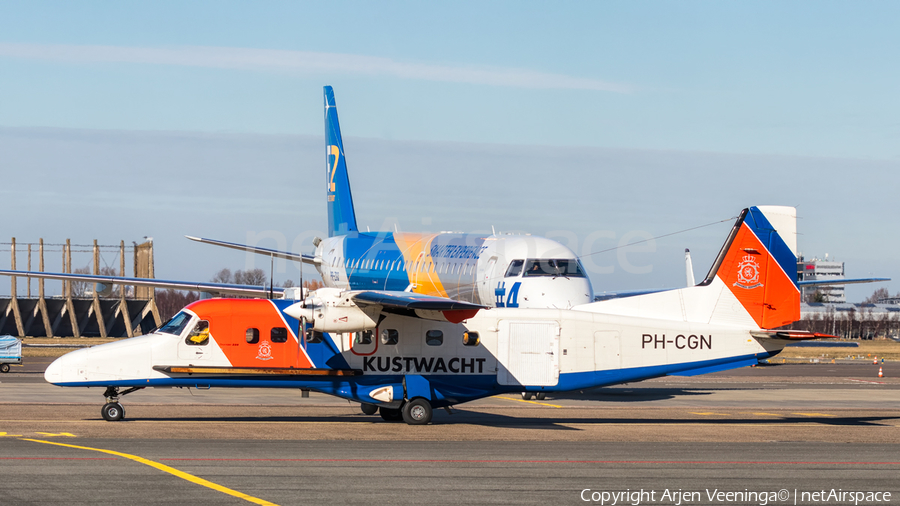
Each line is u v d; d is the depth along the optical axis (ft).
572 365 212.64
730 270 220.02
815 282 353.72
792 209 222.89
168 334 202.90
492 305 269.03
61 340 649.61
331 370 204.85
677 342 215.72
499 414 233.55
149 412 220.43
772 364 509.76
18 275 357.82
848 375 414.21
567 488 129.39
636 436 190.70
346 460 149.28
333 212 444.96
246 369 202.59
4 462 140.15
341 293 195.00
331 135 442.09
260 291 377.30
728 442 183.83
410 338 207.72
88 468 136.36
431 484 130.21
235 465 141.90
